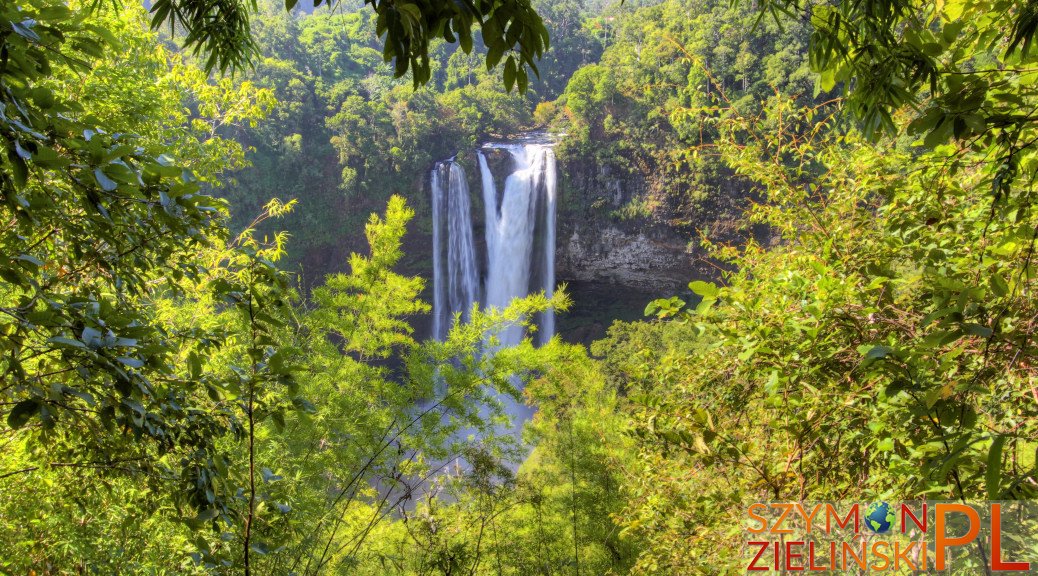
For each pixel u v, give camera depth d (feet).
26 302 6.22
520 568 24.08
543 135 153.58
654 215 132.36
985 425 5.63
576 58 210.38
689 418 7.08
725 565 7.70
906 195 10.34
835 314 7.50
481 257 138.82
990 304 6.40
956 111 4.90
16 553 10.03
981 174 8.07
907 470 6.23
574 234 138.62
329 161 135.54
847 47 5.33
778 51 114.52
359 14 193.16
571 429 25.21
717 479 8.63
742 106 111.24
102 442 7.84
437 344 21.47
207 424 7.91
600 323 145.59
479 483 21.27
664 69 133.69
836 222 11.43
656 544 9.72
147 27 23.79
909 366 5.10
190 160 25.20
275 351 8.00
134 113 19.56
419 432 20.80
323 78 167.32
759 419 9.30
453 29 3.96
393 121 134.62
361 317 21.81
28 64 5.51
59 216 6.86
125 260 7.61
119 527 11.27
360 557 22.25
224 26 6.99
